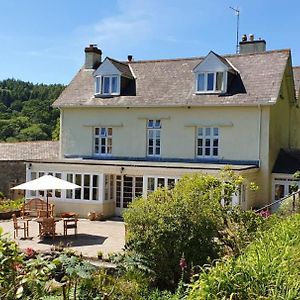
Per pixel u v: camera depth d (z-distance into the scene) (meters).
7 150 34.41
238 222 12.34
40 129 66.19
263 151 23.72
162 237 10.95
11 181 32.19
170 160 25.47
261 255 5.87
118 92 27.16
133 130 26.52
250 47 29.06
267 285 4.86
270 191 24.06
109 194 24.59
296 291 4.66
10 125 66.69
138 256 10.23
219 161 24.48
